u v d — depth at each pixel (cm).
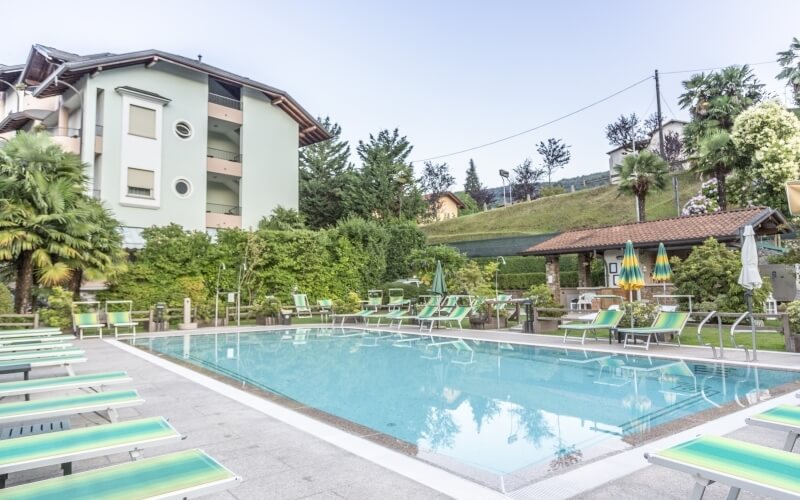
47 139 1522
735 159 2348
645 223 1961
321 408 616
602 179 6962
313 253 2138
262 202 2572
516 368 877
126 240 2011
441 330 1470
